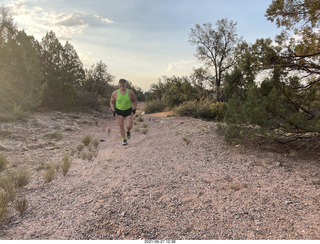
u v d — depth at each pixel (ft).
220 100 61.46
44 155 20.63
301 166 14.57
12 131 27.89
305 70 20.33
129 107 20.72
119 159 18.25
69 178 14.32
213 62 77.61
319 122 15.53
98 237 7.98
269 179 12.67
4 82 35.47
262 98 18.33
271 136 17.40
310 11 18.19
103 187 12.50
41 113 43.52
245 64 21.59
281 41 20.68
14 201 11.03
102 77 87.30
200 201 10.39
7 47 36.45
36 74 43.39
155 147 21.84
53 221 9.16
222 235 7.81
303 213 8.88
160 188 11.95
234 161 16.55
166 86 104.73
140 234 8.08
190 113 52.26
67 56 62.28
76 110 57.67
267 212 9.14
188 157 18.02
